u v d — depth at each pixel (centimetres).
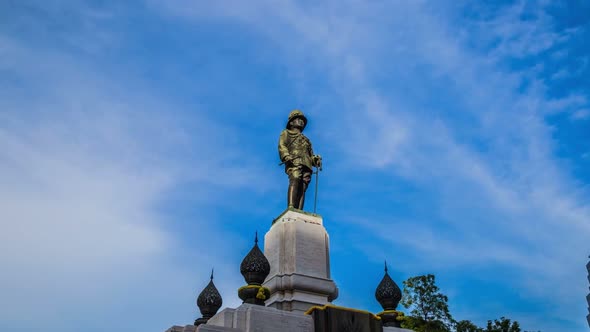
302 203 3500
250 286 2650
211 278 3291
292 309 2941
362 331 2705
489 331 5847
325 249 3284
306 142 3706
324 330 2608
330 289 3097
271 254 3272
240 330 2402
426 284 5806
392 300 3027
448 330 5600
